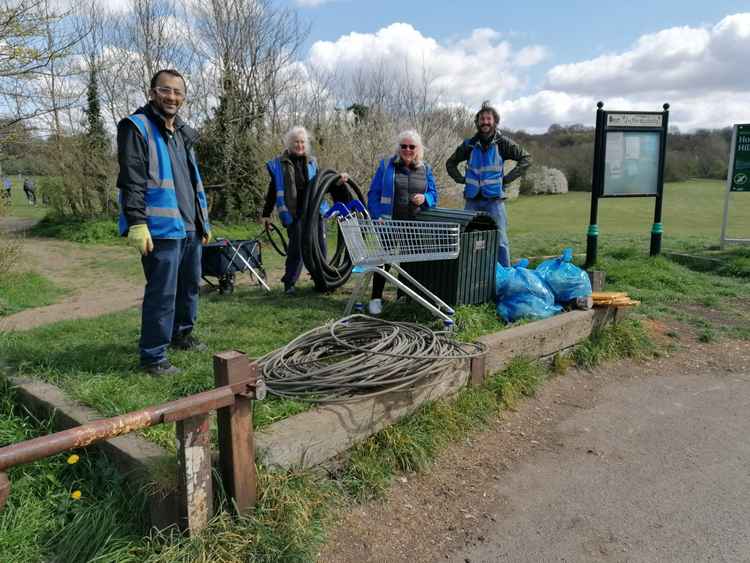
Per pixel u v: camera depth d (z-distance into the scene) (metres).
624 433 3.77
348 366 3.26
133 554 2.23
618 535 2.71
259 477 2.51
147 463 2.38
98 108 15.75
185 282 3.95
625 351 5.10
